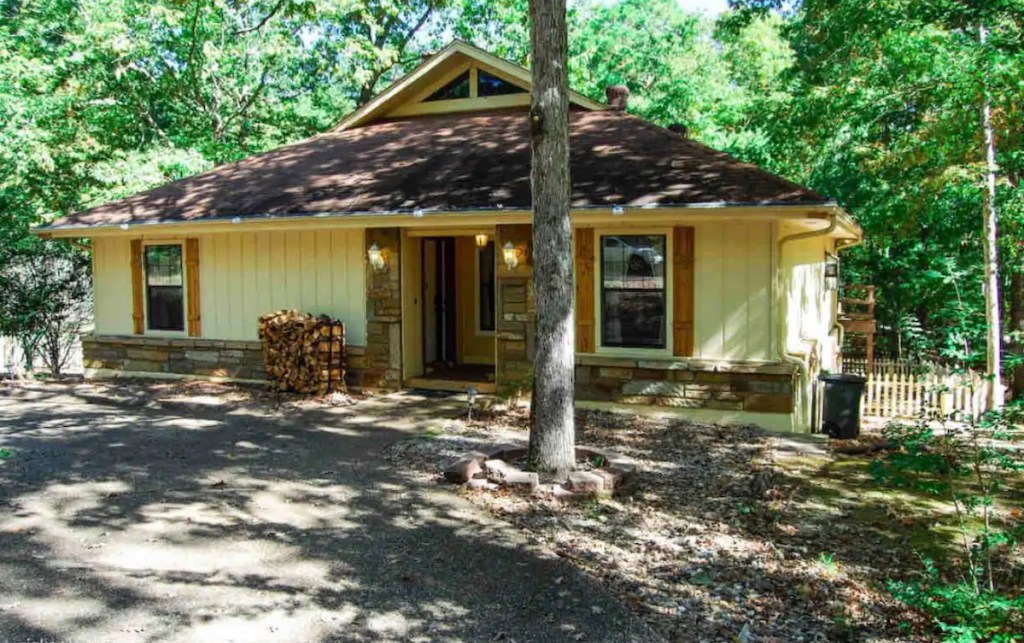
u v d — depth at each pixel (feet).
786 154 49.83
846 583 15.25
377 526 18.07
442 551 16.60
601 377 31.22
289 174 38.81
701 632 13.25
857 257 58.13
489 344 41.55
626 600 14.39
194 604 13.94
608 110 39.86
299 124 73.46
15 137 46.21
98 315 40.93
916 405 38.14
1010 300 53.57
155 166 52.11
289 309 36.60
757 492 20.93
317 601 14.16
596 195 28.94
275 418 30.42
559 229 20.66
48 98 50.72
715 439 27.04
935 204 45.14
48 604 13.88
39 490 20.81
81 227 37.24
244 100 66.03
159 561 15.92
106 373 40.88
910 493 21.16
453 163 35.73
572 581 15.15
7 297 43.09
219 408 32.27
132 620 13.30
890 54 37.88
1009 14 32.58
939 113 39.91
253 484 21.43
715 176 28.94
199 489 20.94
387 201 32.53
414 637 12.91
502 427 28.60
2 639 12.57
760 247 28.60
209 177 41.37
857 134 48.52
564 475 21.02
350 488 21.06
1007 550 17.08
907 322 24.18
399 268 34.86
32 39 56.54
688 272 29.58
